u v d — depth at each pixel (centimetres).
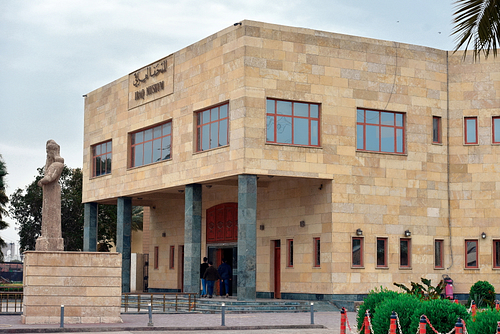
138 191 4056
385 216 3500
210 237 4284
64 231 6050
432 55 3719
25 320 2409
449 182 3706
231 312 2981
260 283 3825
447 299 1755
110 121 4394
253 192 3222
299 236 3569
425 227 3603
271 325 2388
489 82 3741
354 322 2603
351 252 3394
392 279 3478
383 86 3566
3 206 5675
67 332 2216
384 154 3534
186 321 2555
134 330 2253
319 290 3412
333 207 3378
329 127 3416
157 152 3944
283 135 3328
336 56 3466
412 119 3628
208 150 3469
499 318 1379
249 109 3247
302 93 3372
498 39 1562
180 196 4331
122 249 4212
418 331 1659
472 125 3744
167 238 4706
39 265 2438
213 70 3481
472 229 3672
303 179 3456
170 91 3806
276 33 3341
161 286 4725
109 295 2480
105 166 4469
